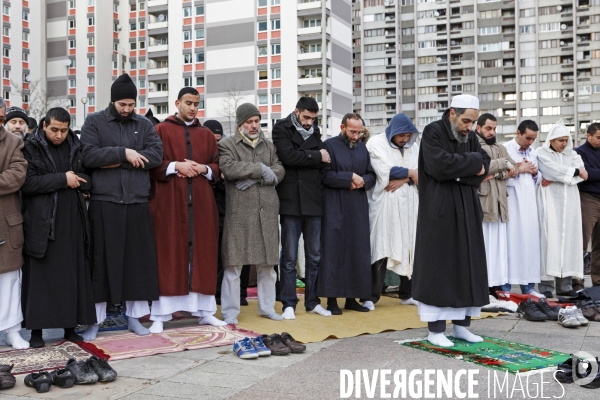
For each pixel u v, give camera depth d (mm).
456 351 4945
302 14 52156
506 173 7219
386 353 4938
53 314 5180
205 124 8336
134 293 5637
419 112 80438
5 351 5055
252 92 53906
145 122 5879
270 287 6504
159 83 59531
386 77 81062
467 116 5160
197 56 56375
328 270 6703
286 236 6582
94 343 5320
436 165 5109
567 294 7785
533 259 7469
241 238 6191
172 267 5836
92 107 62469
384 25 80938
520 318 6480
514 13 76562
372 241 7176
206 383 4137
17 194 5211
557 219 7660
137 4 64562
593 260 8156
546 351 4934
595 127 7910
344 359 4758
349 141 6988
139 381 4199
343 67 55188
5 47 58594
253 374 4352
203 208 6055
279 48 52969
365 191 6980
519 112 76312
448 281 5129
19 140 5191
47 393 3967
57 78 63469
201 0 56094
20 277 5262
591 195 7910
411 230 7137
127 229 5645
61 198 5320
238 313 6301
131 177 5656
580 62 73562
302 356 4875
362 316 6609
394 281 8227
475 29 78062
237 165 6156
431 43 80125
